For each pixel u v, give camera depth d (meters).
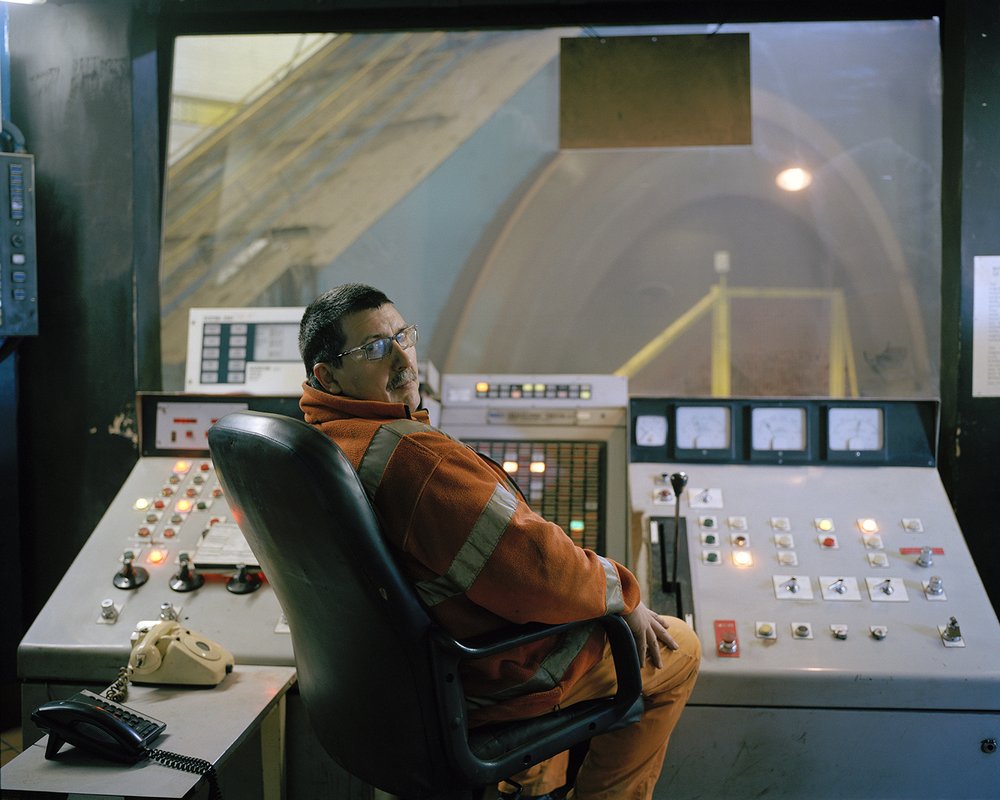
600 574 1.23
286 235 3.10
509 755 1.20
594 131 2.60
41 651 1.83
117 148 2.45
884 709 1.72
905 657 1.73
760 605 1.85
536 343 3.21
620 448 2.26
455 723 1.14
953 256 2.38
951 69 2.41
